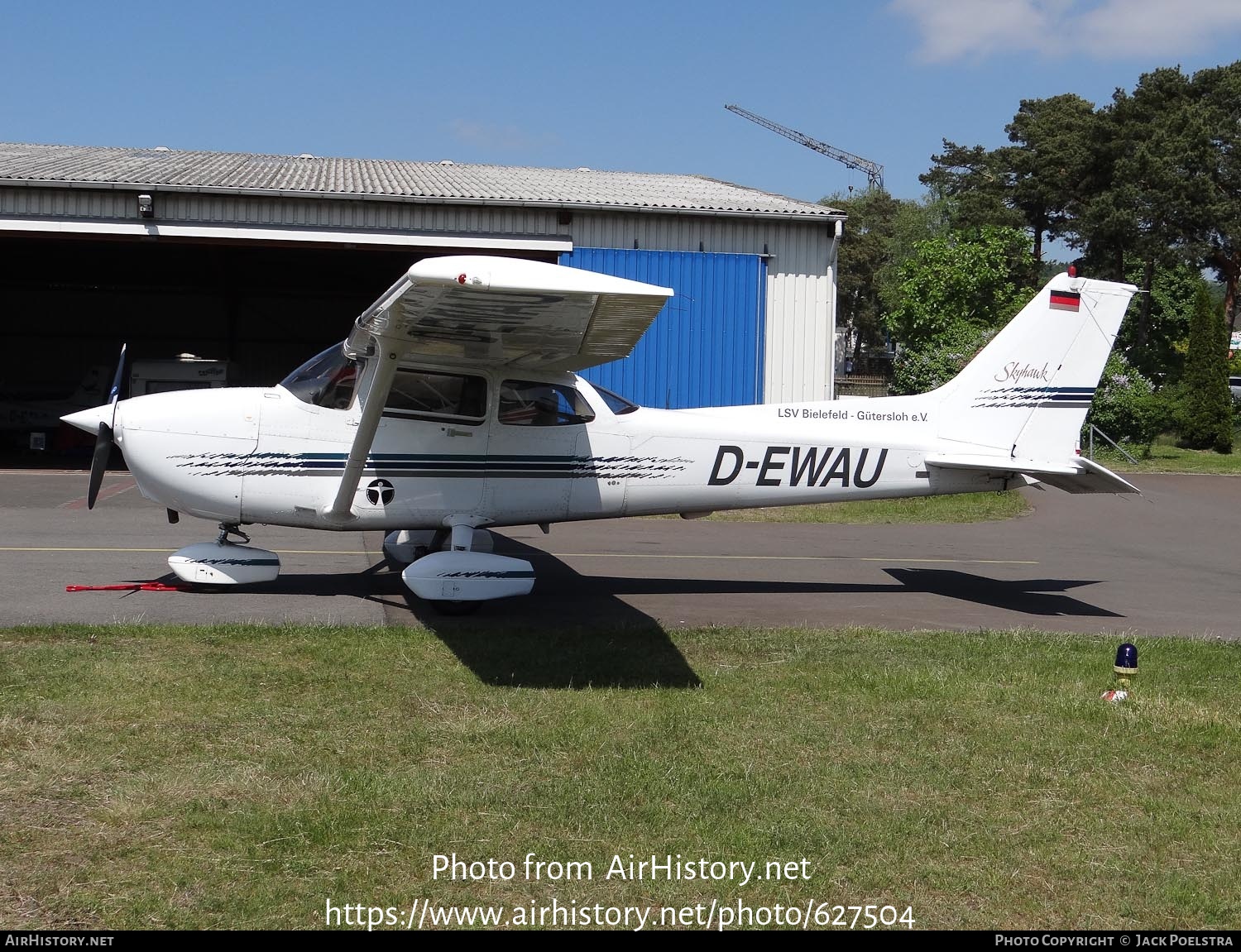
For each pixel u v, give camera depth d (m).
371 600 7.82
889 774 4.60
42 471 16.34
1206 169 36.47
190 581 7.69
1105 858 3.87
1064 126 42.19
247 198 15.29
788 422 8.55
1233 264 37.88
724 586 9.14
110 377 21.02
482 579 7.39
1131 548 12.48
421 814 3.99
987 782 4.55
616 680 5.83
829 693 5.72
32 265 22.89
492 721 5.05
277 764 4.41
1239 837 4.08
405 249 16.20
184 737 4.66
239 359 26.52
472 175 19.91
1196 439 27.44
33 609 7.00
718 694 5.64
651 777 4.41
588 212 15.97
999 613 8.38
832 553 11.35
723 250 16.39
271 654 6.05
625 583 9.10
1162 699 5.76
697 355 16.42
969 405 8.81
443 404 7.75
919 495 8.84
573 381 8.09
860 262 67.06
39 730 4.66
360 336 7.28
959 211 44.78
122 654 5.87
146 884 3.41
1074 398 8.88
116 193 15.02
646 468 8.22
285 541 10.44
